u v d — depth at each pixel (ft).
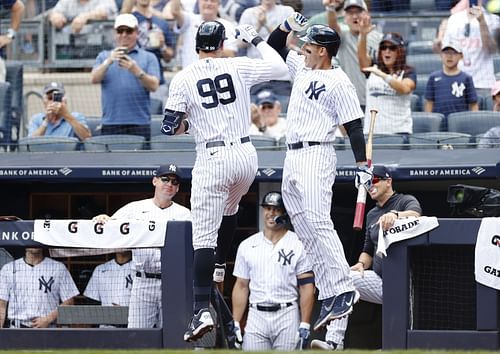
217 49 92.38
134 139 134.51
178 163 125.29
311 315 120.98
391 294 100.12
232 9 153.69
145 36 150.51
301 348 113.09
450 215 132.36
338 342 105.19
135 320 102.73
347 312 91.04
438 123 133.90
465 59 141.79
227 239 96.48
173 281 100.01
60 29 157.17
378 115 132.05
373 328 125.08
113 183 133.39
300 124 90.89
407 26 155.63
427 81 139.33
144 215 109.81
